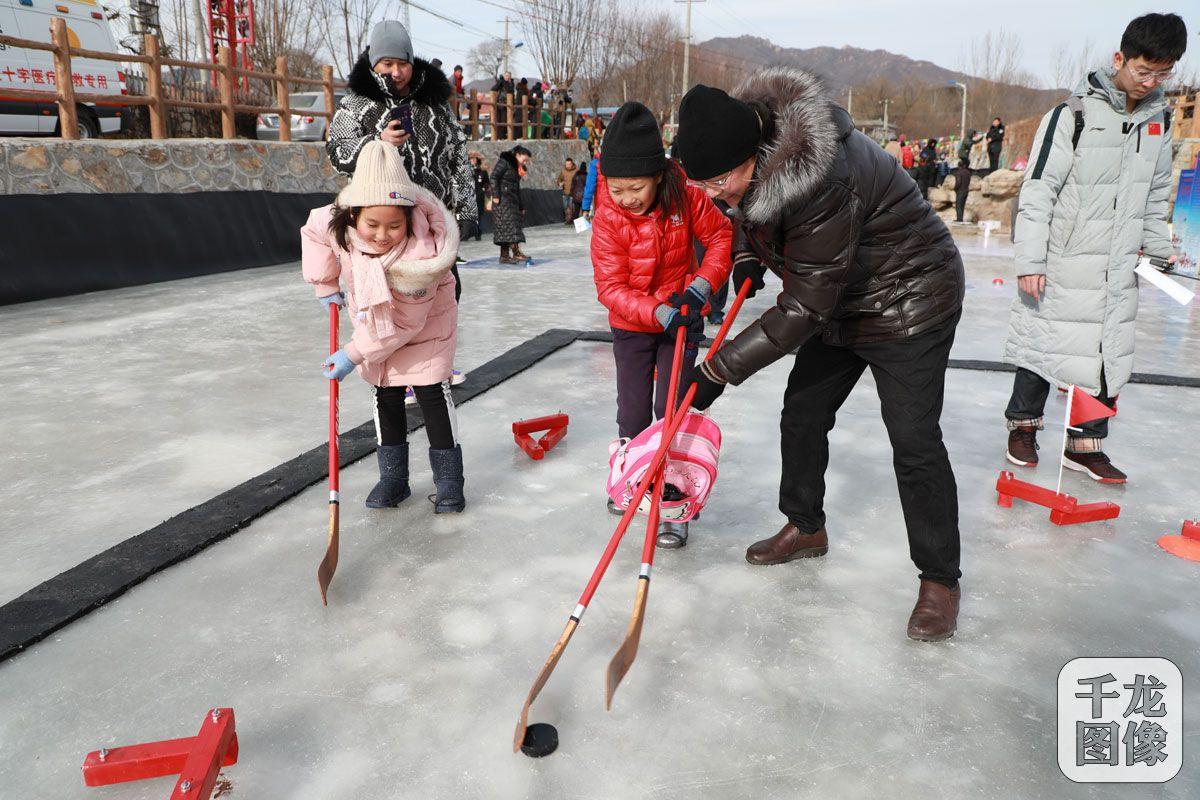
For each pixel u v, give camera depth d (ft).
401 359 9.16
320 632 7.26
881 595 7.98
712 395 7.47
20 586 8.02
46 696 6.39
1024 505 10.20
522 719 5.59
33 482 10.61
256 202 34.12
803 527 8.52
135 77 36.83
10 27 28.40
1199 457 11.92
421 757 5.72
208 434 12.47
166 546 8.59
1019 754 5.81
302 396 14.49
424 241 8.42
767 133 6.15
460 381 15.20
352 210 8.18
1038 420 11.39
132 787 5.49
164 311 22.93
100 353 17.72
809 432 8.12
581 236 51.67
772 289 28.30
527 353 17.56
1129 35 9.70
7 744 5.87
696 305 8.39
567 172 62.69
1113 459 11.85
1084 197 10.39
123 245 27.81
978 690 6.53
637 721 6.11
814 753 5.80
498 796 5.37
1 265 23.82
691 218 8.75
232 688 6.48
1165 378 15.84
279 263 34.86
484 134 68.85
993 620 7.55
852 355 7.80
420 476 10.92
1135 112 10.19
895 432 7.23
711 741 5.90
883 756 5.78
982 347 19.34
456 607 7.67
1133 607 7.79
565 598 7.84
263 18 85.92
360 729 6.01
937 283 6.97
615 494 8.43
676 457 8.12
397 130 11.94
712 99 6.02
